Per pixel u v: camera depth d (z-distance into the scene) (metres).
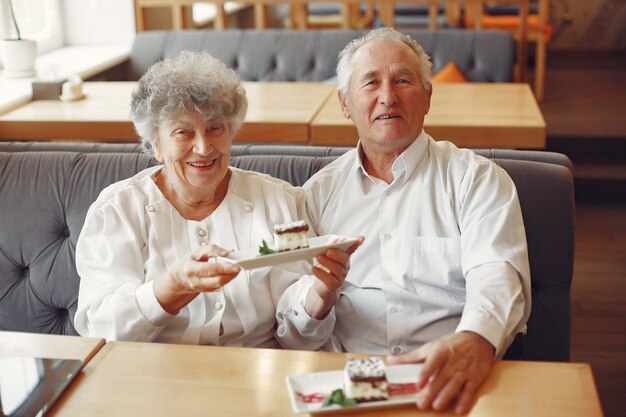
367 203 1.90
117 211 1.80
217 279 1.52
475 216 1.78
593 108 5.55
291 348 1.82
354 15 5.83
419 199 1.86
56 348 1.53
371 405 1.31
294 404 1.30
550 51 7.66
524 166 2.00
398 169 1.87
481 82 4.23
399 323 1.84
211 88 1.72
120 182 1.90
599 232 4.10
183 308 1.77
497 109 3.22
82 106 3.33
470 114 3.13
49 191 2.14
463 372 1.38
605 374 2.78
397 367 1.41
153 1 4.73
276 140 3.06
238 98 1.79
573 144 4.87
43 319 2.12
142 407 1.34
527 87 3.66
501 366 1.44
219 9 4.86
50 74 3.53
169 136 1.74
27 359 1.48
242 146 2.26
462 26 6.29
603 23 7.65
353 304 1.88
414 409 1.32
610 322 3.16
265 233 1.81
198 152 1.72
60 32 4.70
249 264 1.46
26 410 1.32
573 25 7.68
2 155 2.21
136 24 4.75
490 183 1.80
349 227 1.91
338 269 1.56
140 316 1.67
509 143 2.96
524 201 1.95
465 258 1.76
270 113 3.19
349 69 1.90
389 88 1.83
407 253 1.84
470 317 1.54
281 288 1.84
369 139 1.87
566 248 1.94
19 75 3.76
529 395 1.34
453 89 3.62
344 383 1.36
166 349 1.52
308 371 1.43
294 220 1.87
